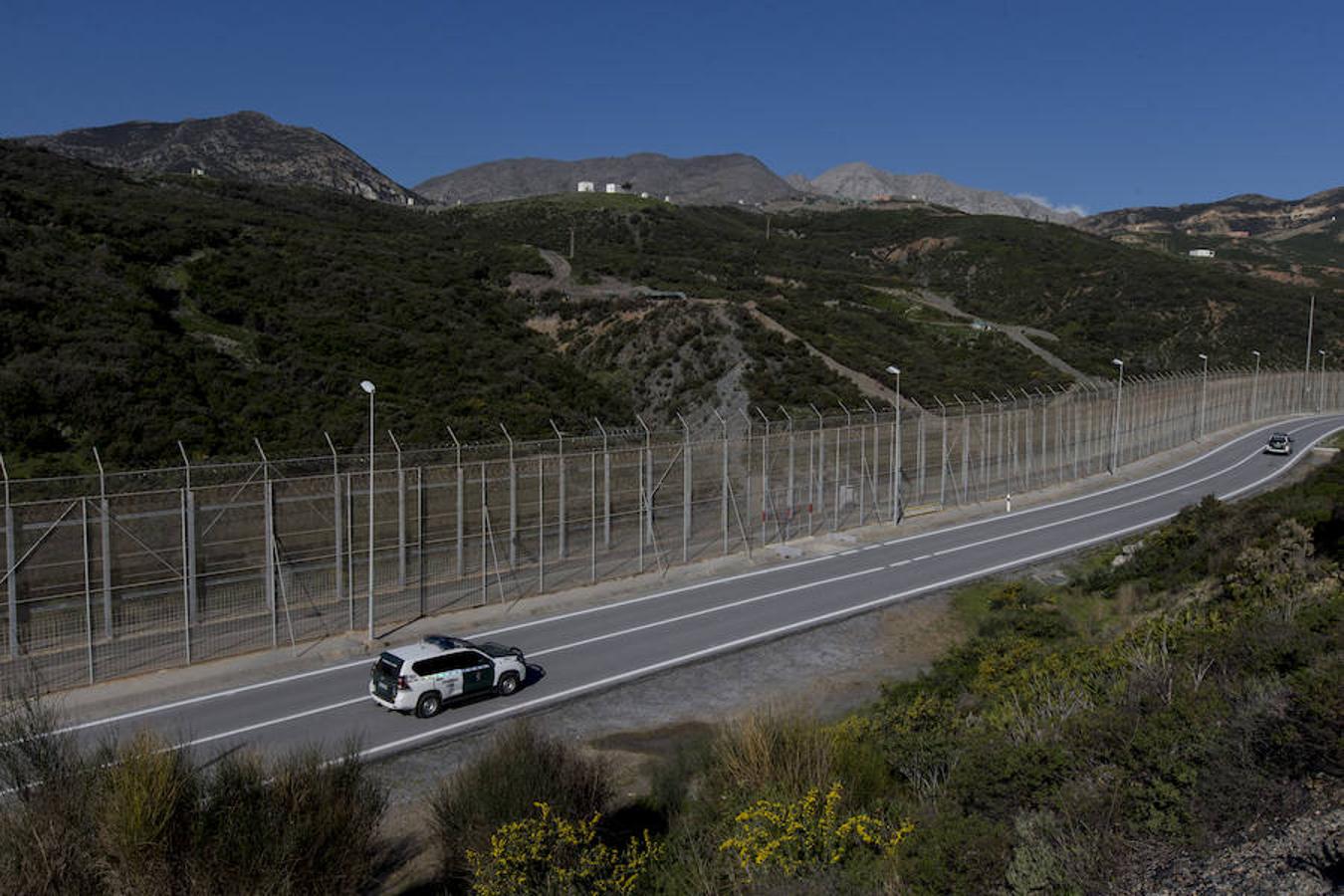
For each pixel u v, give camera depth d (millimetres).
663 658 22641
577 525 29062
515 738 13500
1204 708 10000
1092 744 10188
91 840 10375
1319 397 83188
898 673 22031
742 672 21844
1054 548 35281
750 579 30484
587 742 17562
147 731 12836
